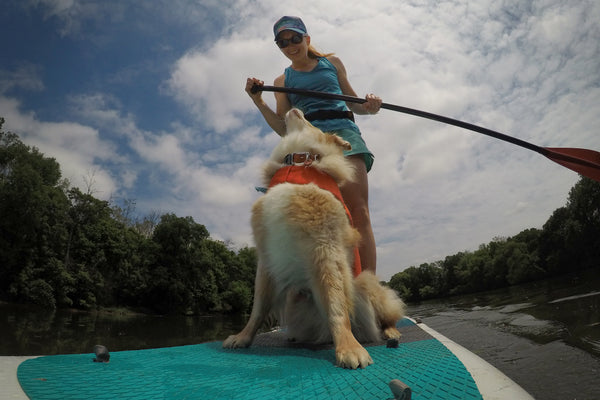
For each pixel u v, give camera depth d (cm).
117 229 2109
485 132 170
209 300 2380
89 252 1922
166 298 2167
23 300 1549
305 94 155
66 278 1683
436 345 87
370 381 51
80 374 53
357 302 106
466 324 203
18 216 1620
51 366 58
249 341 99
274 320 110
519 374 88
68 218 1877
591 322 165
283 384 50
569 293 420
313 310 108
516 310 281
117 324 1160
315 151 114
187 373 57
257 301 104
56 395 41
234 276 2808
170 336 818
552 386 75
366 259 145
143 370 59
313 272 93
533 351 114
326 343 105
